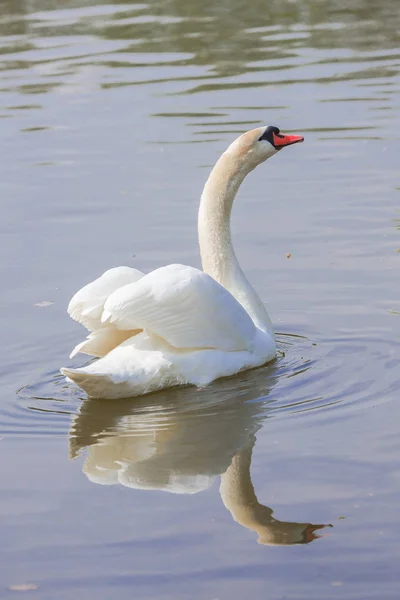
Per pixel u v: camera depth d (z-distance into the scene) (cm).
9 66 2938
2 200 1920
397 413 1089
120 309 1152
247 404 1143
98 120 2384
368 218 1758
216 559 837
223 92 2564
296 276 1541
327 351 1291
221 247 1368
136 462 1018
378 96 2458
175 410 1138
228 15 3500
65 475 995
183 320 1189
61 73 2823
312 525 878
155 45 3105
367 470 966
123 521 902
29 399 1189
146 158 2094
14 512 924
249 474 976
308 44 3050
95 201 1889
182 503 930
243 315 1248
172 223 1769
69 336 1363
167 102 2500
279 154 2127
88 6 3725
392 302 1427
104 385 1148
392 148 2095
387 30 3178
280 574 812
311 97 2480
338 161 2048
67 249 1680
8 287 1539
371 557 827
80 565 837
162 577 816
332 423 1076
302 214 1795
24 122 2398
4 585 816
